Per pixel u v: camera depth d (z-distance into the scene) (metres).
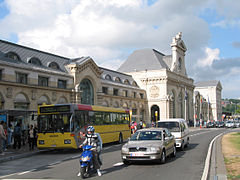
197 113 97.12
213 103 120.81
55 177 10.89
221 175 10.20
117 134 27.44
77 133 20.20
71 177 10.78
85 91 44.16
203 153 17.91
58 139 19.77
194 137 34.28
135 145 13.20
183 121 21.75
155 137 14.27
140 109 65.25
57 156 18.73
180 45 76.06
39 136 20.38
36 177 11.06
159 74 66.81
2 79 30.45
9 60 32.66
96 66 45.50
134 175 10.81
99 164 11.09
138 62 75.06
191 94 82.25
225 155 15.92
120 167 12.78
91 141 11.06
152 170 11.86
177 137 19.22
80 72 41.69
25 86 32.56
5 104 30.22
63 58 43.94
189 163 13.76
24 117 25.41
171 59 74.75
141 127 41.59
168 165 13.16
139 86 68.62
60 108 20.22
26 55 36.41
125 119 30.00
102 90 51.16
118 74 63.16
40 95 34.94
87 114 22.12
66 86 39.62
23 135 25.23
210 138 32.03
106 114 25.70
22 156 18.97
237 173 10.45
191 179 10.00
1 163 15.94
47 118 20.44
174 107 71.19
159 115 66.25
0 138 18.59
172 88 69.31
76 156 18.19
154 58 73.25
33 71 34.22
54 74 37.31
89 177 10.69
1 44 34.03
